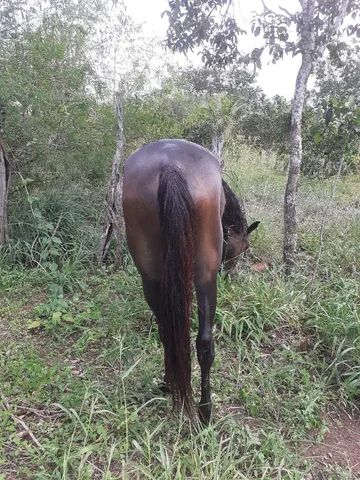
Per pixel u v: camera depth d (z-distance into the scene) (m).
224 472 2.27
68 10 6.26
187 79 10.88
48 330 3.67
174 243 2.24
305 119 8.20
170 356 2.36
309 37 4.45
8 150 5.31
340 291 4.23
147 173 2.50
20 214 5.23
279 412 2.92
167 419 2.78
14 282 4.38
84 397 2.72
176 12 4.94
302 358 3.45
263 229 5.55
